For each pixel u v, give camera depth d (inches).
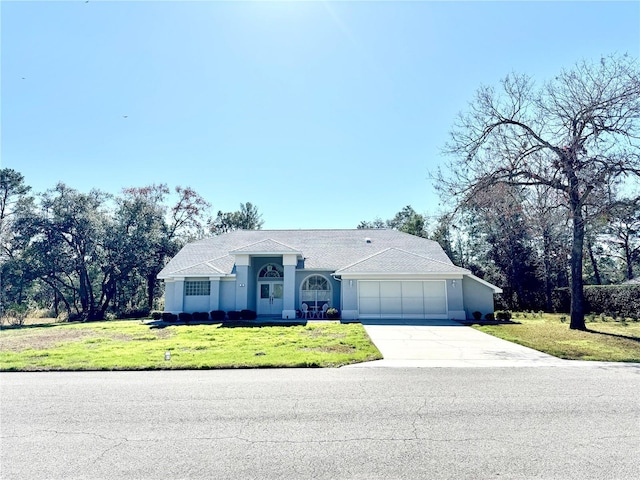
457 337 600.7
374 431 209.8
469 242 1822.1
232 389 299.1
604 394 281.6
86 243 1214.9
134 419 231.9
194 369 374.0
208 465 170.4
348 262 986.7
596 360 419.2
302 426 218.1
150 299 1402.6
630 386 305.0
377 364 394.6
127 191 1558.8
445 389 297.0
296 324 770.2
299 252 921.5
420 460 173.6
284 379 331.3
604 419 227.0
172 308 957.8
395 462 171.8
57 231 1206.3
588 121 642.8
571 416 232.4
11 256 1199.6
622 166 595.8
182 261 1023.6
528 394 282.2
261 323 790.5
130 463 173.0
